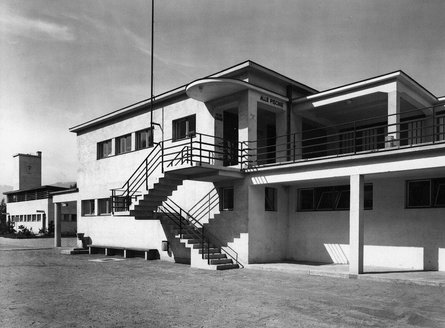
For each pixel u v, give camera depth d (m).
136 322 6.98
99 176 24.56
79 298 9.11
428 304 8.38
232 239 15.88
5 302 8.66
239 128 16.33
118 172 23.06
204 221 17.36
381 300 8.79
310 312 7.69
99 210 24.22
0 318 7.26
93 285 10.98
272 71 17.28
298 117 18.47
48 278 12.38
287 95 18.25
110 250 21.66
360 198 12.66
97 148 25.19
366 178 14.39
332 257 15.67
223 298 9.06
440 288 10.23
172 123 19.66
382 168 12.16
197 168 14.52
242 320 7.11
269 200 16.67
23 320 7.12
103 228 23.14
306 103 17.80
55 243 27.67
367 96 16.45
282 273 13.42
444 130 17.81
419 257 13.43
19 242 33.22
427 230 13.34
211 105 17.59
